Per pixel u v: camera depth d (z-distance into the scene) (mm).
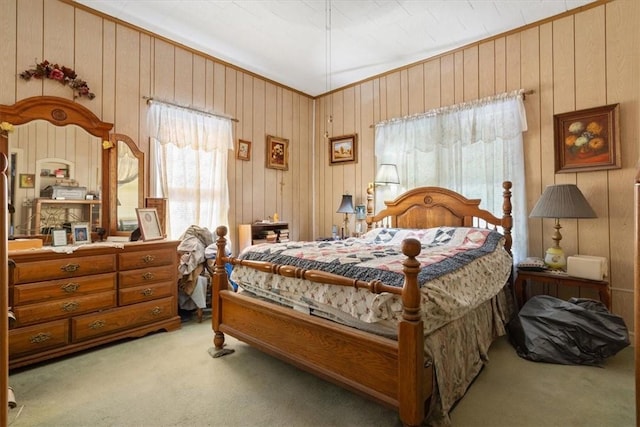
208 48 3629
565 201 2660
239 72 4098
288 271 1966
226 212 3873
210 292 3439
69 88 2832
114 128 3070
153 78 3332
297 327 1943
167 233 3391
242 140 4133
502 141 3270
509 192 3076
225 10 2949
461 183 3520
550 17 3039
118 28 3100
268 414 1697
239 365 2238
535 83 3135
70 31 2822
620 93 2730
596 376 2078
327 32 3305
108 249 2535
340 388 1950
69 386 1961
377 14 3002
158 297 2818
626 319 2701
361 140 4469
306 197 4977
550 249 2885
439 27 3217
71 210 2799
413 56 3795
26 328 2154
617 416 1673
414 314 1424
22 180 2568
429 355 1551
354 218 4547
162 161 3355
